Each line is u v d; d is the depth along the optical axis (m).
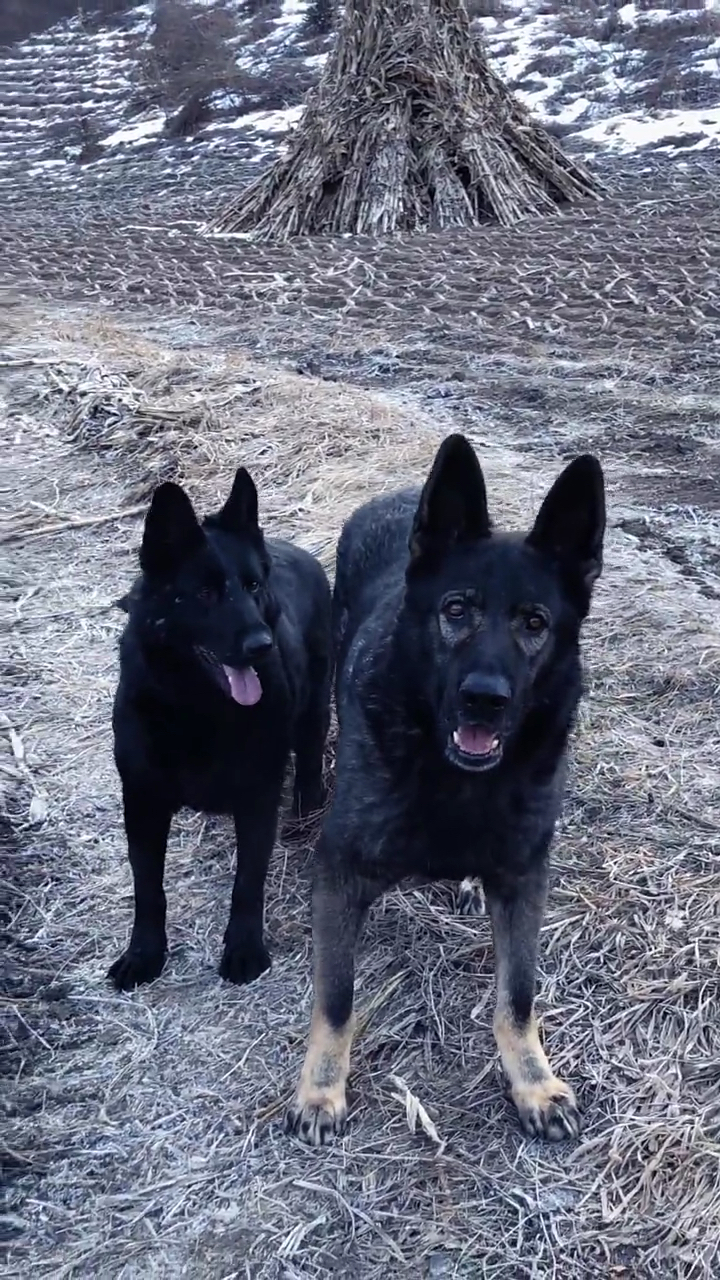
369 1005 2.17
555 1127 1.93
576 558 1.95
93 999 2.23
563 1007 2.13
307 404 4.88
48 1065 2.10
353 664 2.14
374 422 4.70
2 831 2.63
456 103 10.05
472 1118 1.98
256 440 4.57
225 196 11.91
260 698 2.19
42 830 2.64
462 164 9.93
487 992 2.18
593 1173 1.88
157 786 2.22
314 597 2.75
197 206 11.55
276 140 14.49
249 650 2.15
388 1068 2.06
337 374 5.77
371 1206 1.85
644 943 2.22
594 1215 1.82
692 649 3.09
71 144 16.41
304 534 3.75
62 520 4.16
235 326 6.83
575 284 7.21
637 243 8.19
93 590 3.65
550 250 8.26
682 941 2.21
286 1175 1.89
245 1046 2.11
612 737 2.79
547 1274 1.75
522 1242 1.79
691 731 2.82
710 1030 2.05
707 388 5.34
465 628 1.88
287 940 2.35
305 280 7.93
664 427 4.87
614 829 2.50
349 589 2.54
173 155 14.68
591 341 6.14
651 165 11.42
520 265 7.86
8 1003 2.21
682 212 9.21
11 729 2.98
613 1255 1.77
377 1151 1.92
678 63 14.37
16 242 10.03
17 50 22.72
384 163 9.84
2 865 2.53
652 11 16.52
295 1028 2.14
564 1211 1.83
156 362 5.67
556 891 2.35
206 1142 1.95
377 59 10.19
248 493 2.37
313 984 2.03
